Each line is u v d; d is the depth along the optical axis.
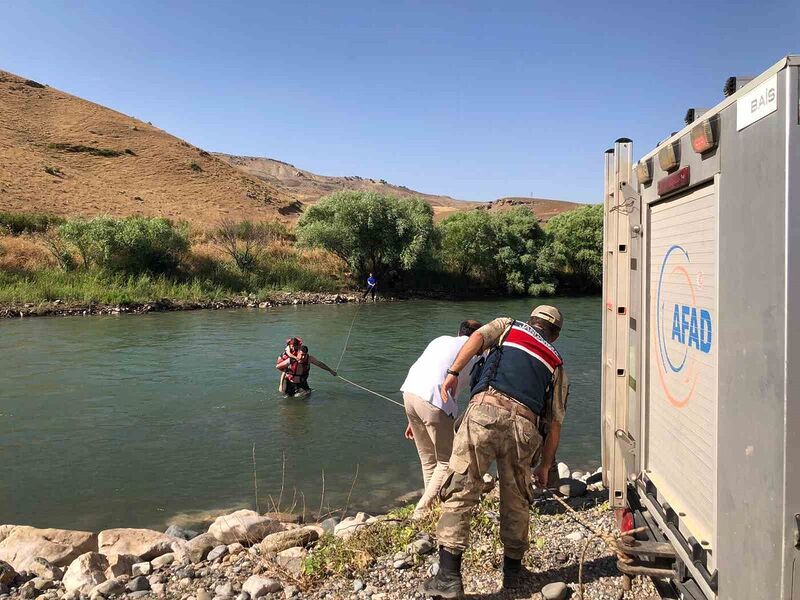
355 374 13.68
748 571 2.33
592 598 3.51
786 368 2.08
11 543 4.87
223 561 4.54
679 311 3.14
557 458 8.04
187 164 80.56
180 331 20.52
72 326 21.53
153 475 7.52
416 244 35.91
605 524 4.55
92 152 76.44
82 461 8.02
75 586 4.11
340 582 3.92
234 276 33.75
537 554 4.07
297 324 22.75
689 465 2.98
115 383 12.60
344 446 8.62
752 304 2.30
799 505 2.08
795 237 2.06
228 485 7.21
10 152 64.38
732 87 2.71
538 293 39.50
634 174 3.89
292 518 6.06
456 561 3.47
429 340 18.80
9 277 27.70
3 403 10.97
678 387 3.14
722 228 2.56
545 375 3.63
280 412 10.44
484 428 3.46
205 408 10.69
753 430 2.29
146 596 3.97
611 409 4.14
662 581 3.54
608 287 4.20
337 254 37.44
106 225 31.45
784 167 2.08
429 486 5.14
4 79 92.38
